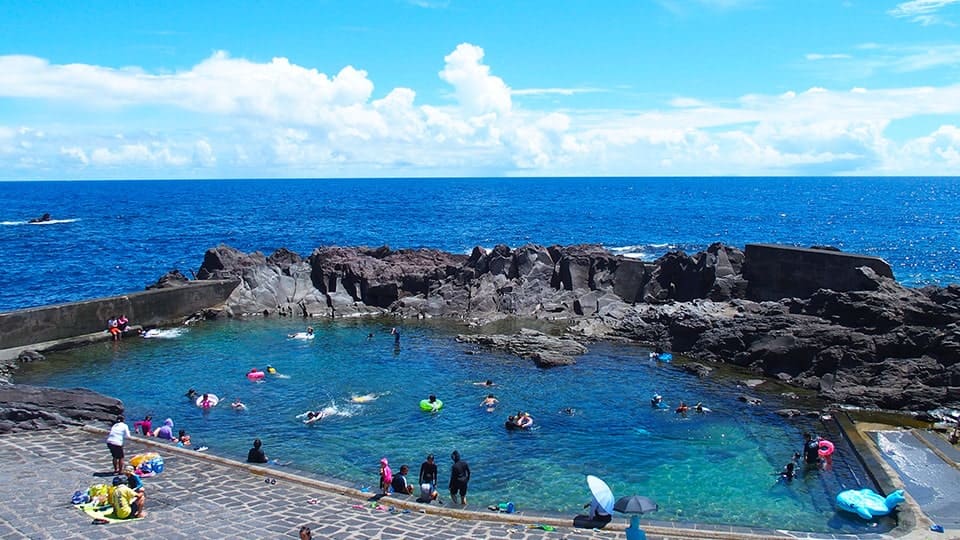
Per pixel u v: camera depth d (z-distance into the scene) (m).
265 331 55.97
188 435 33.00
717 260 59.97
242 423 34.78
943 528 22.73
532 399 38.84
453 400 38.53
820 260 52.75
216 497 23.56
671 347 50.16
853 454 31.09
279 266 67.56
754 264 57.75
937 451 30.59
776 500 26.67
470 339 52.19
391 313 62.84
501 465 29.91
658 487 27.80
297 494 24.41
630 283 64.00
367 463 29.88
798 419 35.88
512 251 69.38
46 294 72.88
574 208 199.38
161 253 103.50
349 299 65.06
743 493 27.30
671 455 31.16
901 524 23.33
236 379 42.28
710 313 53.25
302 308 63.16
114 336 52.44
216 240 120.62
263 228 143.00
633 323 54.12
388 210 194.88
